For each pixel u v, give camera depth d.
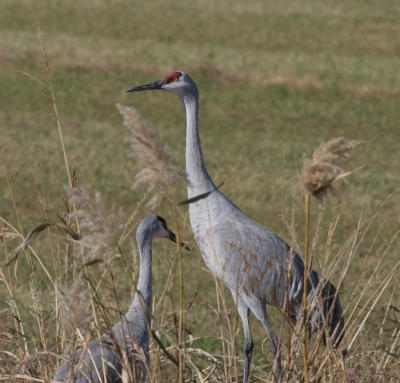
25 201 25.23
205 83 58.44
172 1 98.12
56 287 10.22
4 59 58.28
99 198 7.58
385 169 34.81
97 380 9.25
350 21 92.38
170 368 10.93
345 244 9.82
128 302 14.27
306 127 47.38
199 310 16.59
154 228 10.80
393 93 58.47
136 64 61.12
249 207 25.83
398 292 13.16
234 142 40.94
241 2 101.50
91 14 85.06
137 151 7.24
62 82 53.78
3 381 9.88
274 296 12.55
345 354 10.30
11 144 35.09
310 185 7.43
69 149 34.97
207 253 12.77
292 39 80.62
